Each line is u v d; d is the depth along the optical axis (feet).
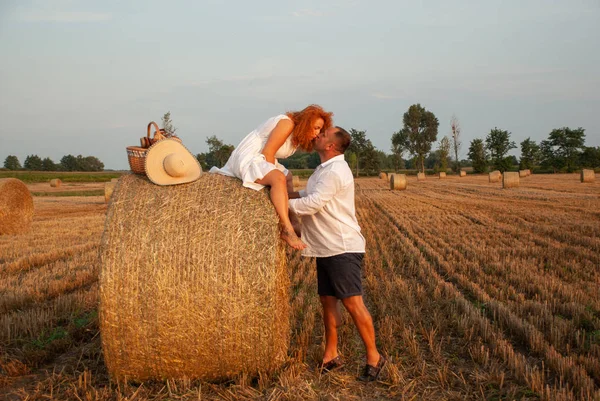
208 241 11.39
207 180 12.48
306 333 14.51
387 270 24.34
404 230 39.06
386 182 149.18
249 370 11.76
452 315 16.33
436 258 26.27
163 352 11.36
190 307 11.19
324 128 12.82
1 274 23.85
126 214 11.71
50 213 60.39
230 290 11.25
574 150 243.40
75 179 191.21
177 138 13.01
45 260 27.35
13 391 11.47
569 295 18.03
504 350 12.87
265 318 11.38
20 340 14.39
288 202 12.35
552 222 39.65
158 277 11.17
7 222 38.91
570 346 13.73
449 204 60.13
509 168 231.91
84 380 11.84
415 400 10.98
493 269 22.94
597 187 86.38
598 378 11.55
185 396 11.16
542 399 10.55
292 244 11.89
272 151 12.51
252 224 11.64
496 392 11.18
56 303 17.71
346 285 12.20
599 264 23.63
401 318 15.94
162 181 12.17
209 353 11.41
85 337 15.10
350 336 14.85
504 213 47.70
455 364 12.93
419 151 250.37
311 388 11.32
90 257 28.04
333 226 12.26
